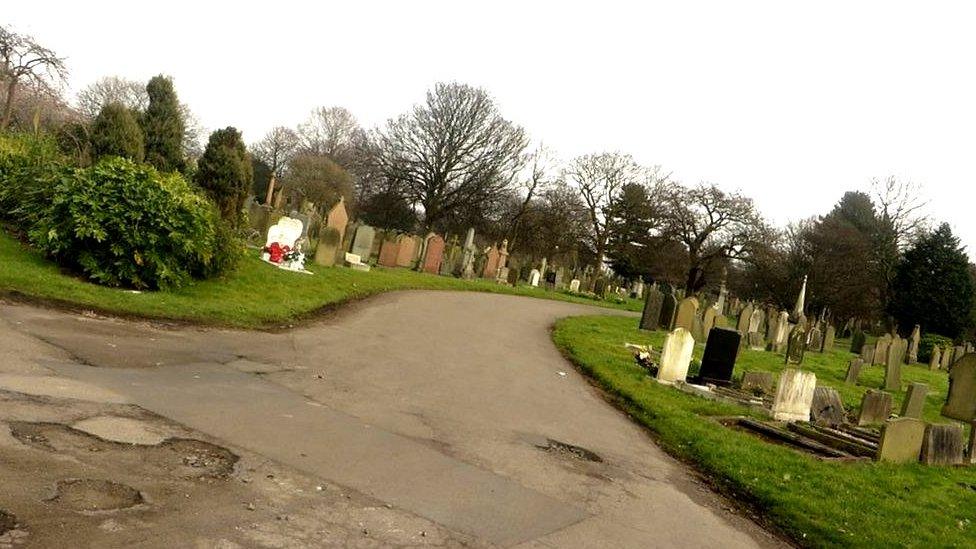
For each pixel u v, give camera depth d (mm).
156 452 5613
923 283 50375
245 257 18234
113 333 9734
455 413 9445
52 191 13734
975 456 12430
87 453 5266
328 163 62438
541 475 7516
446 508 5832
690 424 11609
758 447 10734
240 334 11844
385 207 58125
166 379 7980
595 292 50531
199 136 72312
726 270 63875
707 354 16250
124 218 12984
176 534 4293
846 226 56281
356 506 5426
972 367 16016
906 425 11414
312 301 16719
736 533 7199
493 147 55594
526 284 45188
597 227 60156
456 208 55781
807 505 8273
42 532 3947
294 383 9219
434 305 21875
